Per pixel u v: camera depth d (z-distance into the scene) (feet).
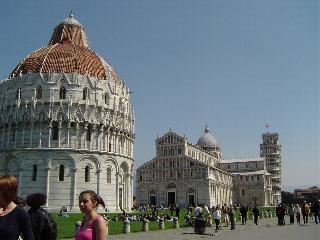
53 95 315.17
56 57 336.08
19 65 350.84
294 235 134.92
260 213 292.40
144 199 577.84
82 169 308.40
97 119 319.88
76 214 272.72
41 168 303.89
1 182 33.24
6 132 322.96
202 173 549.54
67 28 382.22
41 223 48.49
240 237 132.26
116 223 203.72
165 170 572.92
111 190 322.75
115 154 328.49
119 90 347.97
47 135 308.60
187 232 157.28
